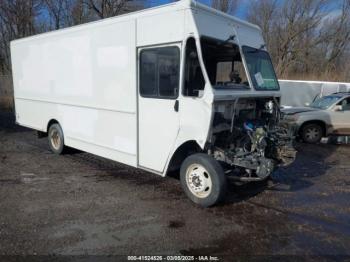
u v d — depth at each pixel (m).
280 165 5.25
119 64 5.64
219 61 5.28
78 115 6.86
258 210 4.88
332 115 10.67
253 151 4.98
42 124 8.26
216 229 4.21
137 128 5.55
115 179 6.13
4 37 24.75
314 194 5.66
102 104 6.15
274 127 5.59
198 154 4.93
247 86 5.29
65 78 7.05
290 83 15.05
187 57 4.69
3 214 4.49
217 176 4.67
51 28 26.75
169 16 4.81
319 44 29.73
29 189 5.50
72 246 3.70
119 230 4.11
